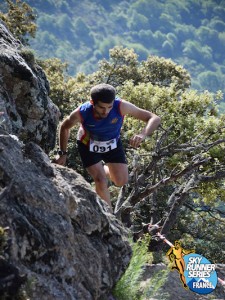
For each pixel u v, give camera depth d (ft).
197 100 68.90
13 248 16.26
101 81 163.94
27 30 140.97
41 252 17.17
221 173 67.92
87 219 20.22
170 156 65.00
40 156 20.44
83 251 19.31
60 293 17.08
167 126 66.28
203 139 66.80
